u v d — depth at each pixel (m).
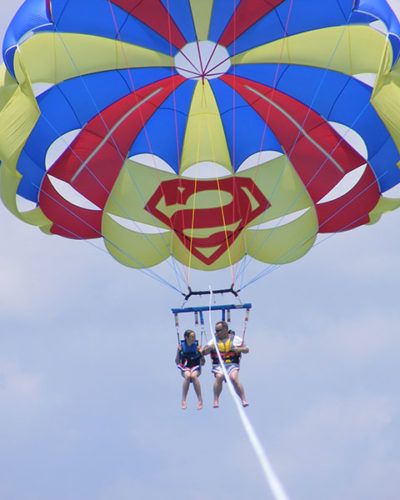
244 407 67.62
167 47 71.88
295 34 70.81
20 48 68.00
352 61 70.12
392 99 68.25
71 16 69.31
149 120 73.94
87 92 71.75
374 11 67.12
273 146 73.81
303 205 74.12
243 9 70.62
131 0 69.62
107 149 73.19
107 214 74.38
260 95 73.31
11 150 67.88
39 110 68.50
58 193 73.12
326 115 72.19
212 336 67.94
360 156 72.69
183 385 68.50
